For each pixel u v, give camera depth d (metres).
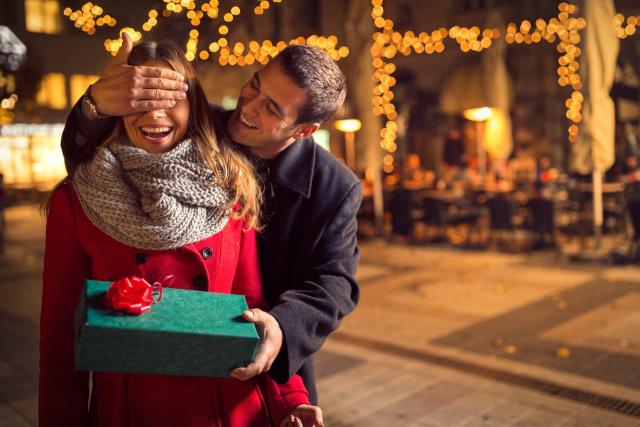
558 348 5.34
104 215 1.30
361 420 4.03
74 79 25.30
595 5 8.19
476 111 12.99
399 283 8.23
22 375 4.86
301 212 1.60
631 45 12.89
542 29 14.56
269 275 1.63
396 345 5.57
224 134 1.47
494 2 16.69
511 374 4.77
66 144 1.43
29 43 23.81
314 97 1.41
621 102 12.42
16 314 6.91
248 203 1.46
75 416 1.41
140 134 1.35
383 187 13.79
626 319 6.13
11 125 23.72
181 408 1.37
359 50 11.16
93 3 24.95
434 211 11.63
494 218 10.69
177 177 1.32
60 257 1.40
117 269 1.35
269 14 19.55
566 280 8.00
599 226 9.24
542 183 11.25
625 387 4.44
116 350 1.10
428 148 18.39
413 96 18.55
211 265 1.41
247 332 1.18
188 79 1.40
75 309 1.39
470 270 8.92
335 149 19.80
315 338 1.41
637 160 11.30
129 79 1.27
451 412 4.11
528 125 16.19
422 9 18.19
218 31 12.48
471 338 5.72
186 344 1.13
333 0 19.34
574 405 4.17
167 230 1.31
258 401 1.47
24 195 22.73
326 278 1.53
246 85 1.47
